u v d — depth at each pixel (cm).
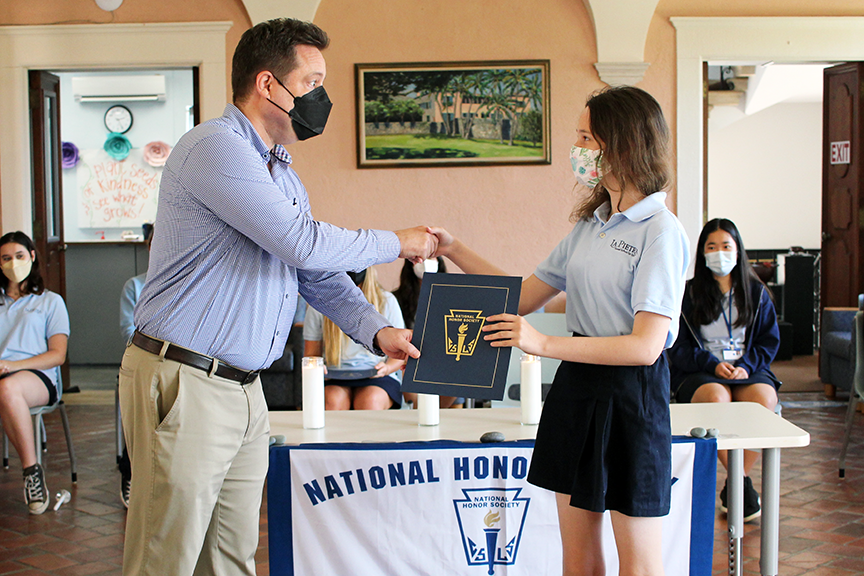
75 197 838
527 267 573
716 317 357
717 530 312
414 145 565
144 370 161
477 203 570
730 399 337
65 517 339
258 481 183
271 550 216
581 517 172
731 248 350
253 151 164
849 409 384
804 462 413
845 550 293
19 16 563
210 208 161
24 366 363
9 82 565
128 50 561
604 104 170
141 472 162
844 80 604
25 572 280
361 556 216
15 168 571
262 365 174
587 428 165
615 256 168
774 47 573
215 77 560
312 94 174
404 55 562
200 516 164
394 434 229
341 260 171
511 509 217
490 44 562
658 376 166
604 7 552
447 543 217
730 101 1000
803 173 1082
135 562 163
